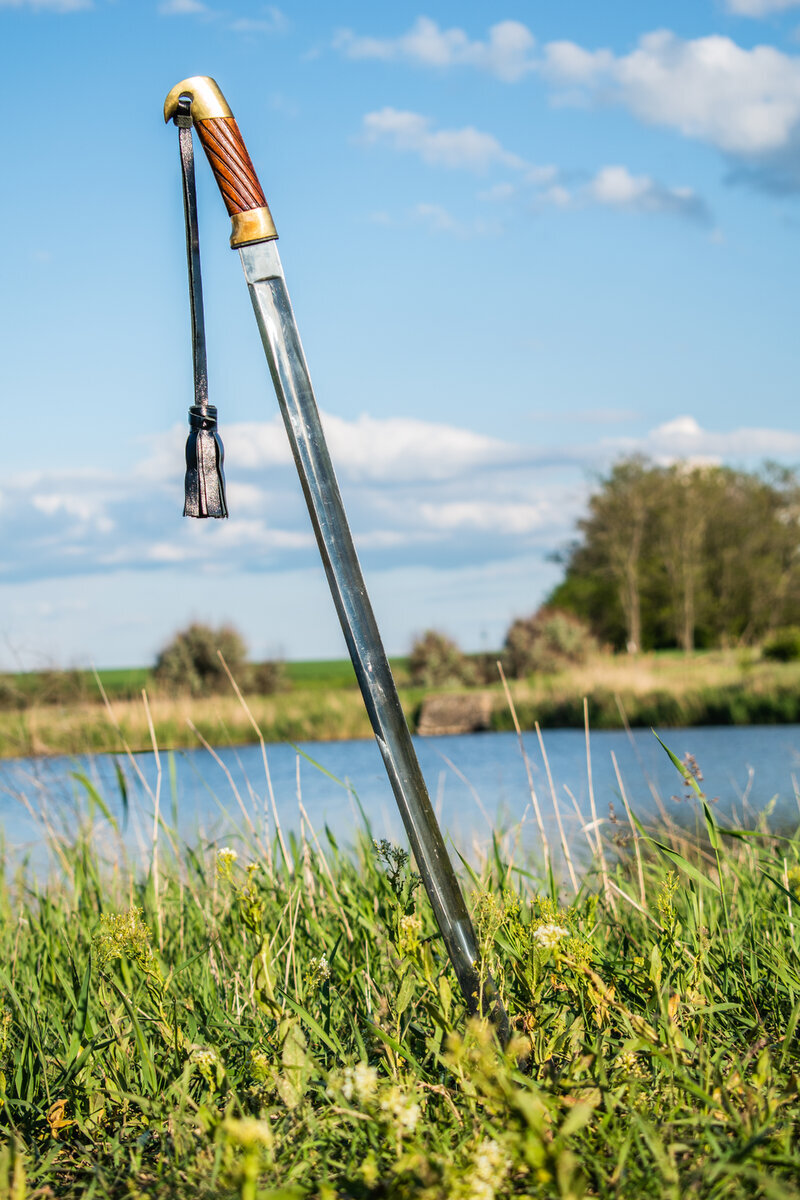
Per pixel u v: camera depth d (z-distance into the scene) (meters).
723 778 11.59
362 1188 1.85
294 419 2.37
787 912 3.48
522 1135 1.83
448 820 7.83
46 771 6.21
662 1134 2.06
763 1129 1.94
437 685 37.78
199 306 2.58
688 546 55.69
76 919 4.17
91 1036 2.84
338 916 3.85
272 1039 2.62
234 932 3.83
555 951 2.49
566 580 62.59
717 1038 2.65
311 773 15.12
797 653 35.19
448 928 2.35
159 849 5.32
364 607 2.36
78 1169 2.29
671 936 2.84
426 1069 2.62
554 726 27.33
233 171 2.42
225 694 30.69
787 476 57.19
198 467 2.56
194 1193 2.00
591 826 4.20
